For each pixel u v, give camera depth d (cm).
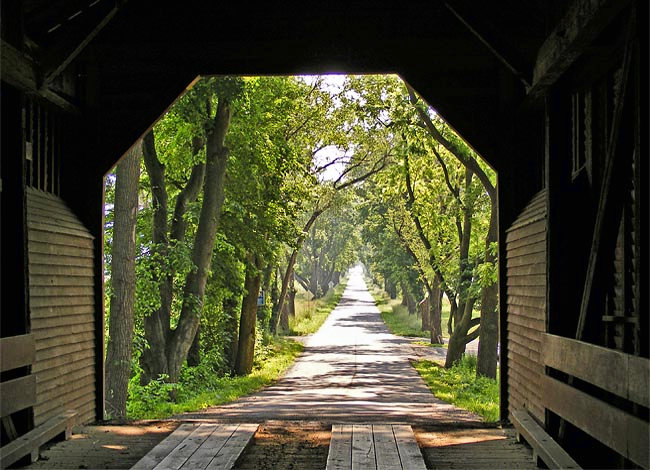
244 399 1480
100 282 841
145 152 1592
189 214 1825
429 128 1759
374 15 873
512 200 852
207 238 1614
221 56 870
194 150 1711
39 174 761
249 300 2119
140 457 629
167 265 1543
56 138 813
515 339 805
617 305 575
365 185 3894
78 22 667
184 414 1192
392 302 6419
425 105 1752
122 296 1299
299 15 873
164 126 1741
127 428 761
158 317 1517
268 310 2858
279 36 871
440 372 2012
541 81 641
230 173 1898
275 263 2170
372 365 2244
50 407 702
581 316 569
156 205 1602
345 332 3712
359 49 870
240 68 871
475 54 865
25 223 626
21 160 628
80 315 792
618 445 432
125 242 1313
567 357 551
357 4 873
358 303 6819
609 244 536
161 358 1505
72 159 849
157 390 1437
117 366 1282
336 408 1237
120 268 1308
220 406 1347
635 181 445
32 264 674
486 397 1455
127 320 1299
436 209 2238
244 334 2103
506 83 855
